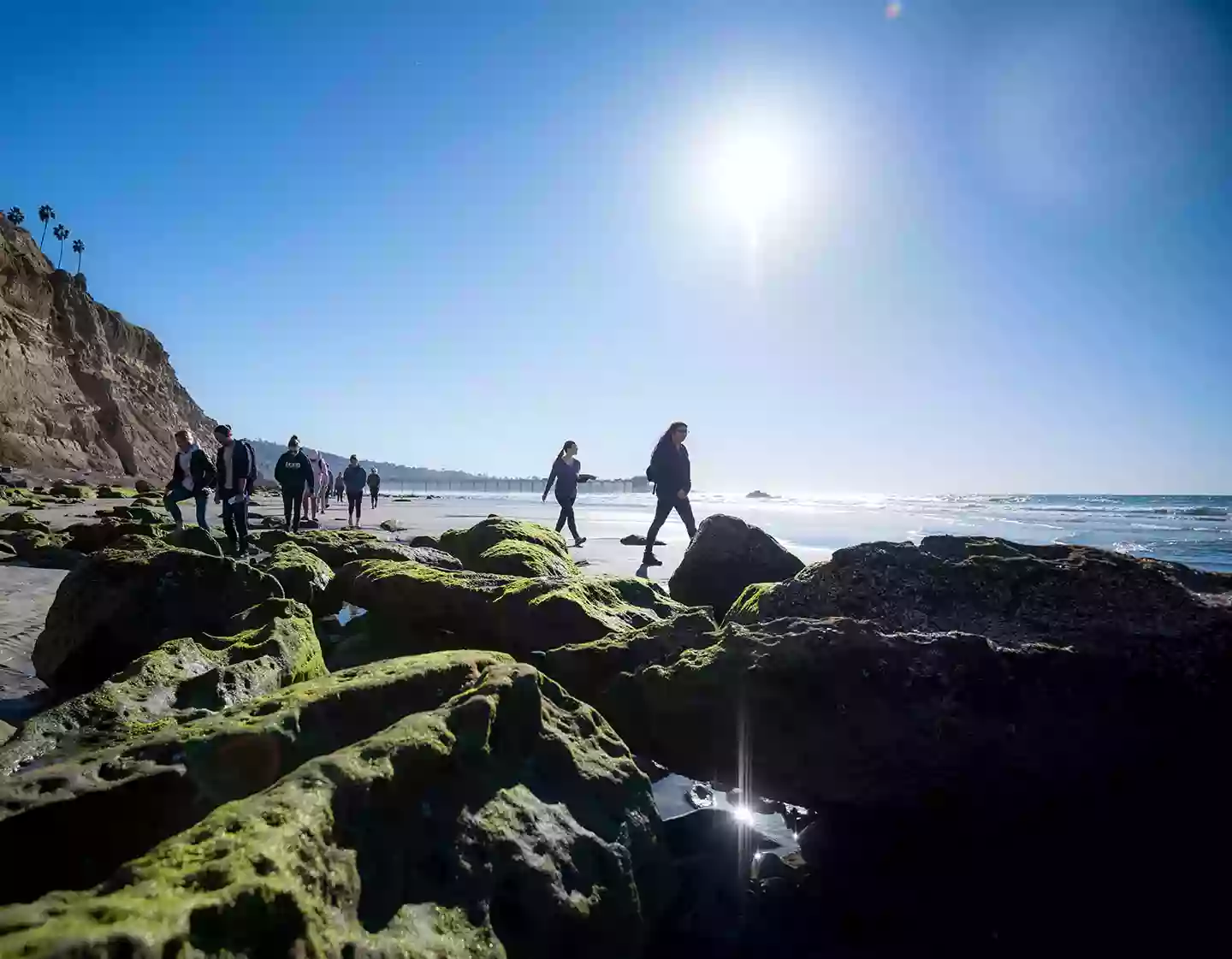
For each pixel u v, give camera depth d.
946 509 42.31
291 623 4.65
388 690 2.81
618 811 2.74
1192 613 3.65
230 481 11.64
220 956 1.43
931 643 3.60
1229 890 3.06
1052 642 3.63
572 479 13.73
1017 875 3.23
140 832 2.25
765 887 3.13
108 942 1.30
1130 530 22.52
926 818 3.53
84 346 70.19
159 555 5.41
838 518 30.08
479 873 2.11
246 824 1.75
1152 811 3.39
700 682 3.77
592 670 4.24
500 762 2.52
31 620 6.57
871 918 2.93
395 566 6.38
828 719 3.54
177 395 101.81
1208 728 3.40
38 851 2.13
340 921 1.72
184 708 3.59
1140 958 2.71
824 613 4.15
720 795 3.98
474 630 5.34
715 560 7.45
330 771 2.00
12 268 61.12
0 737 3.30
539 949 2.12
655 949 2.67
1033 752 3.42
